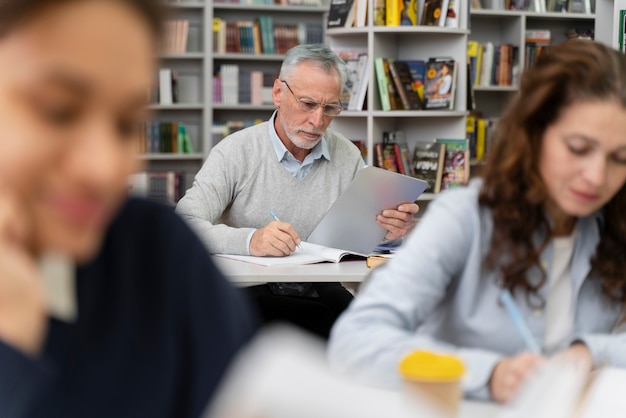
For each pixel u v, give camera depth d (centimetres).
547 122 155
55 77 59
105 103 61
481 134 768
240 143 368
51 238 63
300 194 369
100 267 97
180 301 104
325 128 361
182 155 818
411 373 114
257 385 49
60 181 61
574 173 152
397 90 595
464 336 163
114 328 98
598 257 164
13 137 60
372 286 161
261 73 830
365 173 328
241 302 112
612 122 148
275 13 845
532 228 159
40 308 69
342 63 362
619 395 128
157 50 65
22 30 59
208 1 813
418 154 618
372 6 588
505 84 806
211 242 336
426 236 161
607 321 167
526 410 106
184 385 106
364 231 334
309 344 55
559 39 848
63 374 94
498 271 160
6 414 87
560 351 162
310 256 327
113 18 60
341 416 49
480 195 163
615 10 486
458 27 599
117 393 98
